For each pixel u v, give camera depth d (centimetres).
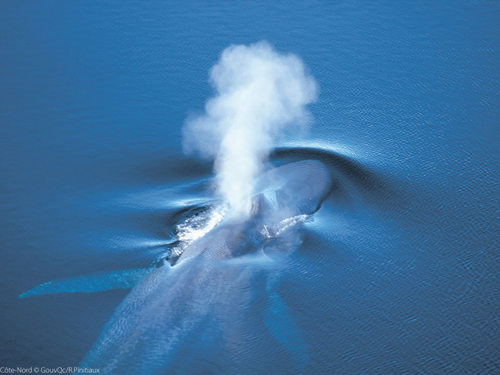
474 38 4331
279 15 4781
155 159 3247
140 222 2738
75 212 2822
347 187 2925
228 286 2305
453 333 2080
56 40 4434
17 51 4278
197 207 2831
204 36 4475
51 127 3512
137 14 4812
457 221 2658
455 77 3891
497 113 3491
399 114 3547
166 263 2431
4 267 2467
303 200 2778
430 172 3014
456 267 2389
